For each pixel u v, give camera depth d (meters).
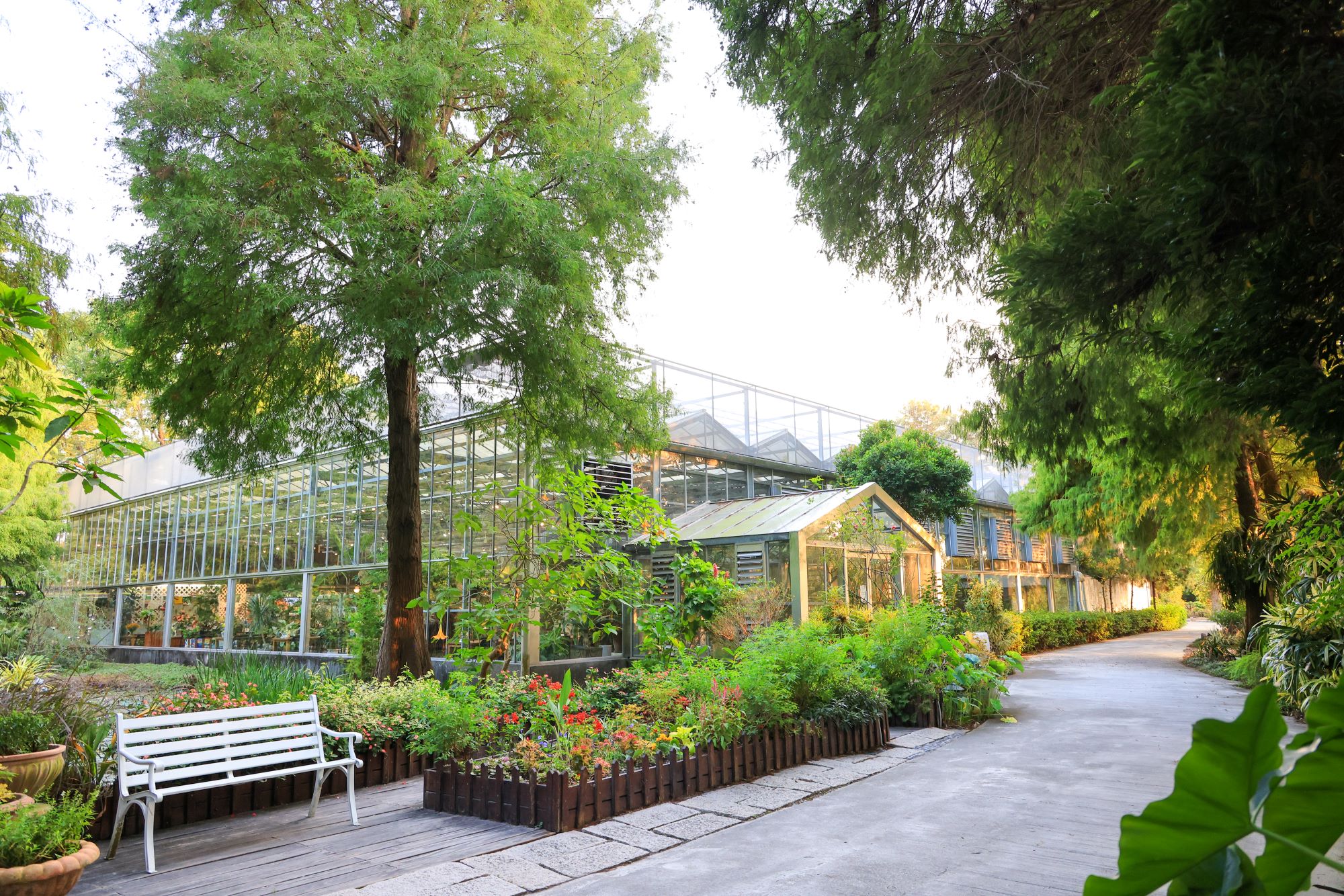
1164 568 18.50
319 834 5.71
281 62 8.41
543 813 5.70
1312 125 2.88
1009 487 28.14
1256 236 3.33
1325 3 2.93
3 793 4.48
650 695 7.82
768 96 6.05
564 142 9.94
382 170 9.28
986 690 10.43
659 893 4.40
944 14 5.05
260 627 19.48
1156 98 3.24
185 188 8.54
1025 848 5.08
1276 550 10.06
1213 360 3.64
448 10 9.67
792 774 7.29
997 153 5.58
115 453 3.66
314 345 9.29
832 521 14.32
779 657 8.36
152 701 7.15
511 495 10.23
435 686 8.20
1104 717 10.37
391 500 9.99
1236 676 14.01
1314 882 4.24
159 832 5.79
